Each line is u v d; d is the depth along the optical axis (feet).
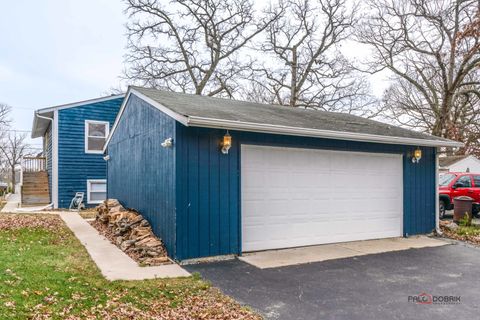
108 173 40.73
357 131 25.17
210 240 20.54
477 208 42.22
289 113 30.83
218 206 20.90
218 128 20.66
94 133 48.80
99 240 24.94
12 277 14.66
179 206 19.71
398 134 27.86
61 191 46.50
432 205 30.30
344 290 15.48
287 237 23.65
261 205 22.74
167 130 21.45
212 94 71.20
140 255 20.36
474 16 51.47
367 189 27.14
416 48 58.44
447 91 56.39
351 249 23.61
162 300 13.65
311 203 24.66
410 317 12.67
